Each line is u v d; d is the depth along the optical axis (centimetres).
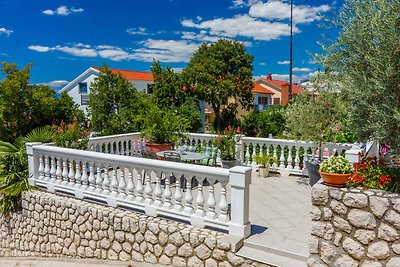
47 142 854
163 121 1002
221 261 467
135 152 1074
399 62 349
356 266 366
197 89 2597
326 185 389
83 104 2934
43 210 697
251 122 1923
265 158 845
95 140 925
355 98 383
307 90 764
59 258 670
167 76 2139
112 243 588
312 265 393
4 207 752
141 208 581
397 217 342
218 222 495
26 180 758
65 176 695
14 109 1605
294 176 852
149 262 543
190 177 523
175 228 516
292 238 477
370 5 393
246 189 474
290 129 838
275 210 598
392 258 347
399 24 356
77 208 635
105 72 1471
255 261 437
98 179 642
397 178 379
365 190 372
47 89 1900
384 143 393
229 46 3030
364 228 360
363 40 389
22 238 749
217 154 860
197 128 1992
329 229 380
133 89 1523
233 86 2834
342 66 419
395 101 358
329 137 766
